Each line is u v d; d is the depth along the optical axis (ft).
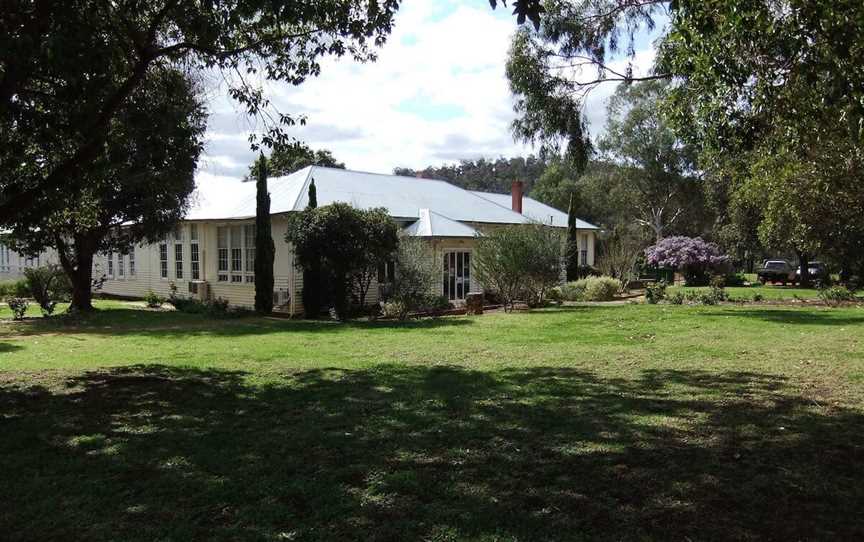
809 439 17.47
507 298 65.62
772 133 29.76
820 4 20.24
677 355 32.45
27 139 28.86
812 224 61.67
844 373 26.40
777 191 55.67
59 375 29.04
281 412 21.50
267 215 69.15
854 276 103.71
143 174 60.18
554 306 68.69
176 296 83.15
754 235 133.59
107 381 27.32
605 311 59.67
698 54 26.30
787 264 128.47
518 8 15.56
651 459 16.01
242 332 49.06
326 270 60.18
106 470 15.83
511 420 19.80
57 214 39.52
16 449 17.70
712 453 16.42
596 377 26.86
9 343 43.96
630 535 11.91
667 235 178.09
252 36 32.22
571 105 38.50
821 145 36.14
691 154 151.12
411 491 14.08
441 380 26.45
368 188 87.15
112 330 52.70
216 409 22.08
